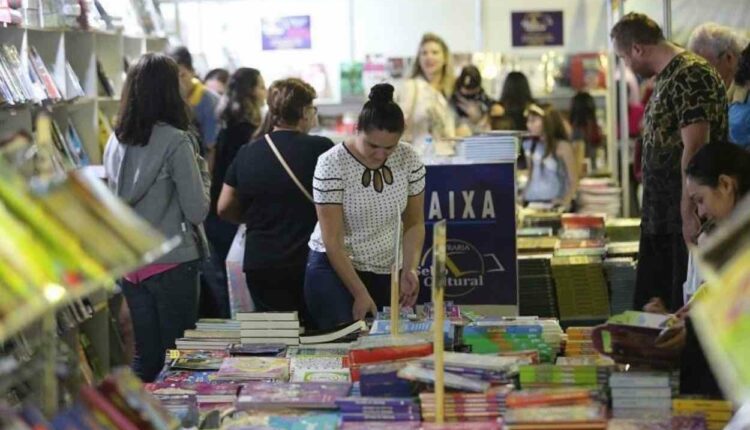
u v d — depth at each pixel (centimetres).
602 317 888
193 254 703
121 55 1036
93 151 955
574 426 428
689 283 618
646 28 717
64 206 327
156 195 691
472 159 801
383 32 1350
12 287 291
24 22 809
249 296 841
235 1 1334
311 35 1345
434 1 1348
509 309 794
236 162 738
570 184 1130
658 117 717
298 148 721
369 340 526
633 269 898
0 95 704
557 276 898
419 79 1075
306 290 670
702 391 476
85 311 775
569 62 1321
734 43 810
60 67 882
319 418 465
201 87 1052
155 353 702
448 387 462
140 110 688
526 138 1141
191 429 453
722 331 276
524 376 475
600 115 1307
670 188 722
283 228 724
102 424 350
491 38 1343
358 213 652
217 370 555
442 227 445
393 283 540
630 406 463
